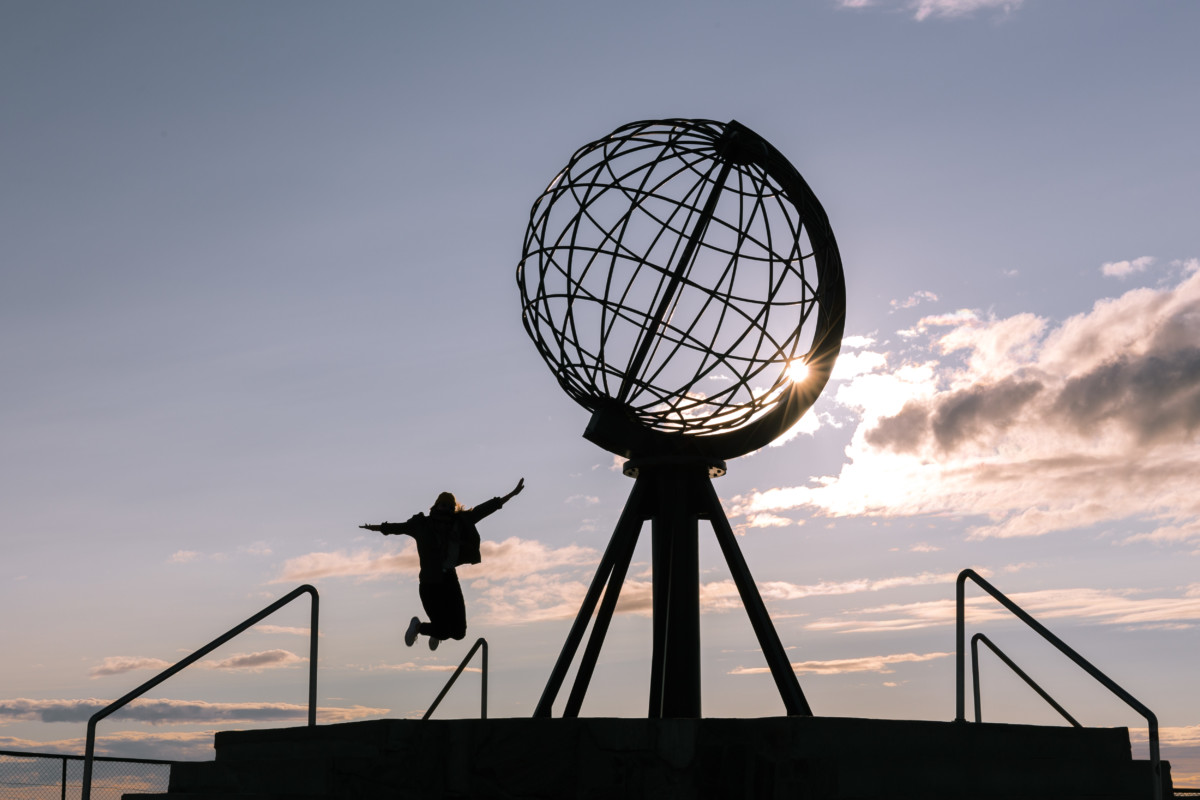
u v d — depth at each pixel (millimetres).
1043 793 8992
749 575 11578
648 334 11445
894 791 8320
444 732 8500
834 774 8008
